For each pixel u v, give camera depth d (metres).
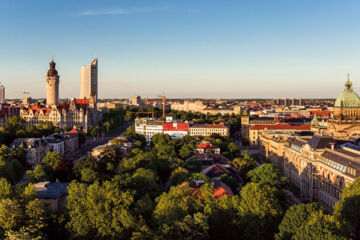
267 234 109.88
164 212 108.06
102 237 102.94
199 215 99.75
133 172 185.50
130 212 112.25
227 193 135.62
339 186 159.25
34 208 104.12
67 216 110.06
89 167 187.88
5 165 188.75
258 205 111.44
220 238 107.94
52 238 105.94
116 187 121.62
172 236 91.31
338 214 120.69
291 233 99.69
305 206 107.00
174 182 176.25
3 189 122.94
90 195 112.69
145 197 128.12
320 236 88.56
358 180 128.38
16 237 85.81
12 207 101.06
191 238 90.44
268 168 173.62
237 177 191.00
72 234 102.12
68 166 193.38
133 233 95.81
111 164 199.62
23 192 121.19
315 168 184.25
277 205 118.00
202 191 126.81
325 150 184.25
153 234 94.69
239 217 110.56
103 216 104.75
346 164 156.38
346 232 103.19
